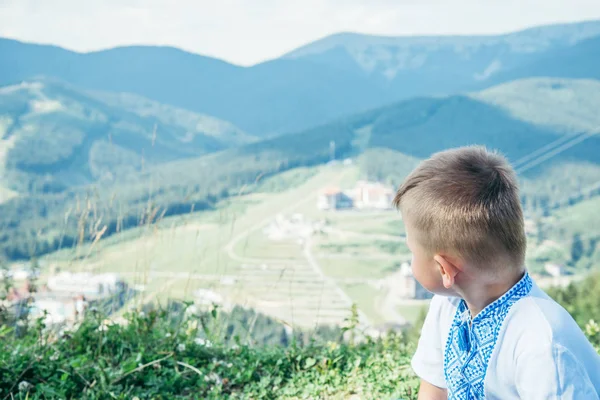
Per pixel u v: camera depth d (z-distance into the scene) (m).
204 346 3.91
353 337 4.13
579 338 1.58
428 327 1.95
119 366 3.61
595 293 33.69
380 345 4.20
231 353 3.89
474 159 1.68
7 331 3.73
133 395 3.31
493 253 1.61
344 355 3.89
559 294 35.28
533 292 1.66
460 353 1.77
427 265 1.72
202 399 3.34
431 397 1.98
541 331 1.57
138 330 3.99
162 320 4.14
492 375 1.66
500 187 1.62
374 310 69.50
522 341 1.59
